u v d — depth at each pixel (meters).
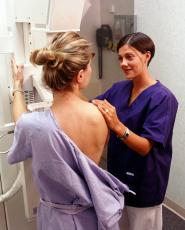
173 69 2.16
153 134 1.29
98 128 1.01
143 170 1.38
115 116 1.16
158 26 2.21
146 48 1.30
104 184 1.06
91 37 2.83
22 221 1.81
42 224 1.13
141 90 1.39
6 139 1.59
